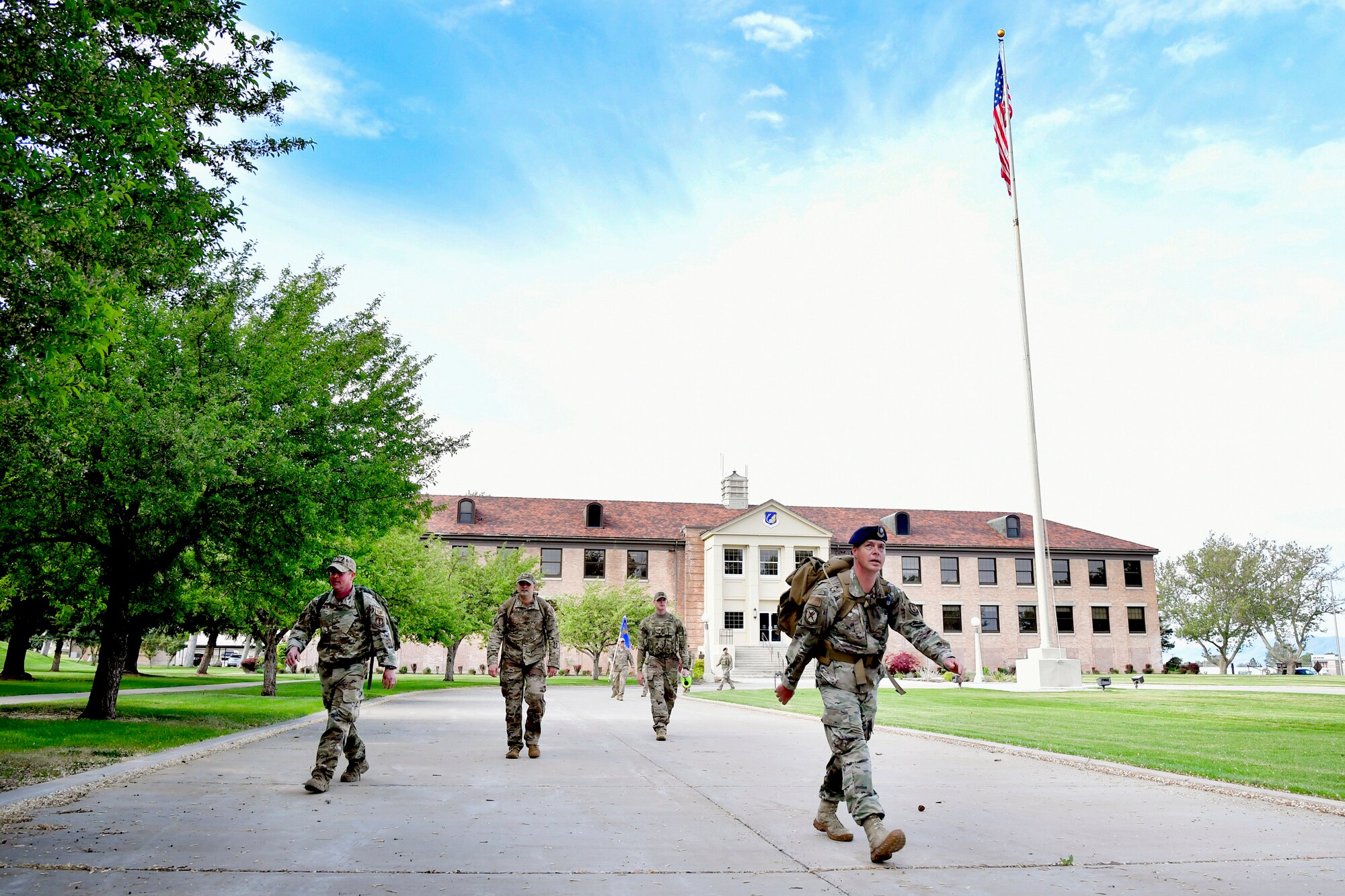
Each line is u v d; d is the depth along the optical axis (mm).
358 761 7398
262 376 14445
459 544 54062
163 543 14367
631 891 4062
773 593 52938
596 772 8219
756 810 6207
